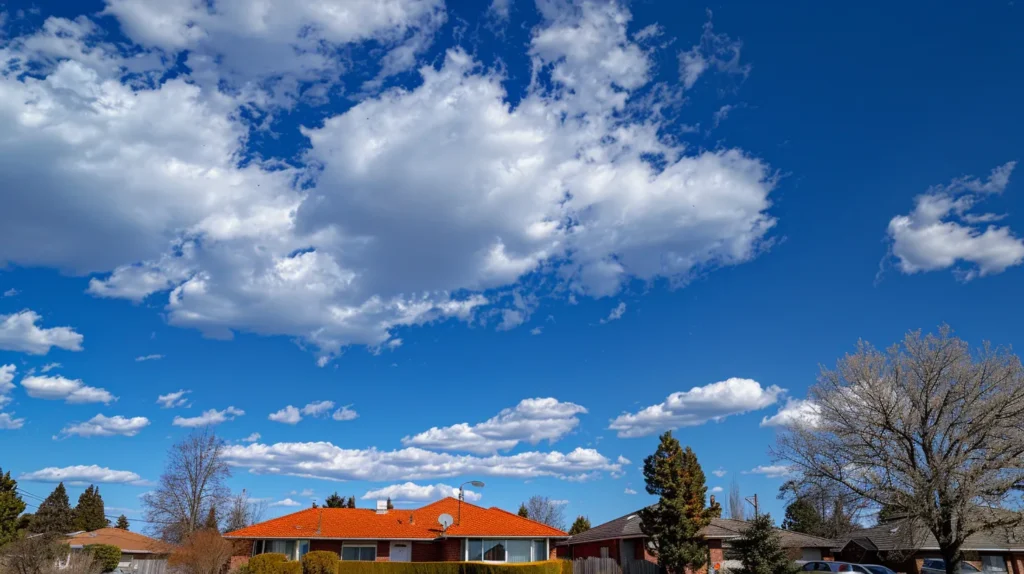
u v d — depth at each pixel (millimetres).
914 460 31906
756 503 47312
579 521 83688
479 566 38594
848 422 33188
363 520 49031
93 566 49281
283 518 48781
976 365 31219
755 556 35781
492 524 47625
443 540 46031
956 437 30719
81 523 99312
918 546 34000
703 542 44250
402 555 46375
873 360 33344
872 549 51125
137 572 51750
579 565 46500
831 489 33094
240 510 81688
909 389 32156
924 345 32438
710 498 46531
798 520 64562
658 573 46062
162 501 67938
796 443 34344
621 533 51906
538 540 46500
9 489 51094
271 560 38812
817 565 43031
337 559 41000
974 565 50031
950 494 29922
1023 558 51344
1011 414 29922
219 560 43594
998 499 29516
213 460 71000
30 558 44406
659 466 44125
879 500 31281
